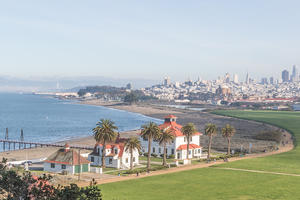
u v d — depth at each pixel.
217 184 89.88
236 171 107.94
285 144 193.25
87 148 154.38
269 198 75.56
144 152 149.00
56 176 96.00
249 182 91.88
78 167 109.06
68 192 40.62
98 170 109.31
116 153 122.50
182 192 81.56
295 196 77.19
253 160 130.75
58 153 112.44
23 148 185.50
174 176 101.19
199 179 96.38
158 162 130.62
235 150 166.75
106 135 117.44
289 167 114.62
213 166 118.12
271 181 92.88
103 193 80.56
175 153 140.75
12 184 42.53
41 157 147.12
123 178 99.81
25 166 111.81
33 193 42.38
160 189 84.81
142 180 96.06
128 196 77.62
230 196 77.38
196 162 130.50
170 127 147.12
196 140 152.25
